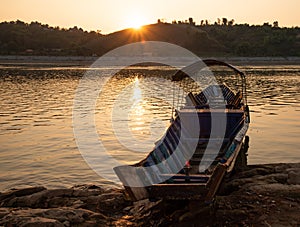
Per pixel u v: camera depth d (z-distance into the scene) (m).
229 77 67.06
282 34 158.75
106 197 11.98
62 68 96.56
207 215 10.42
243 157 15.02
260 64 120.94
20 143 20.92
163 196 9.63
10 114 30.22
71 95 43.47
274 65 116.62
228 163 9.98
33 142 21.12
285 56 138.88
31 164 17.28
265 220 9.89
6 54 137.38
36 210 10.42
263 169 14.40
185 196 9.59
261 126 24.98
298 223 9.64
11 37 164.88
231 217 10.27
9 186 14.70
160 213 10.92
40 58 131.12
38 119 28.08
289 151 18.95
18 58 130.00
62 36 194.12
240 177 13.89
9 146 20.30
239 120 15.09
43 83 57.50
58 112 31.30
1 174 16.00
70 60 132.12
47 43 175.25
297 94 43.25
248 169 14.81
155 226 10.23
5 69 88.69
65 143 20.92
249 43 152.88
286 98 39.66
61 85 54.97
